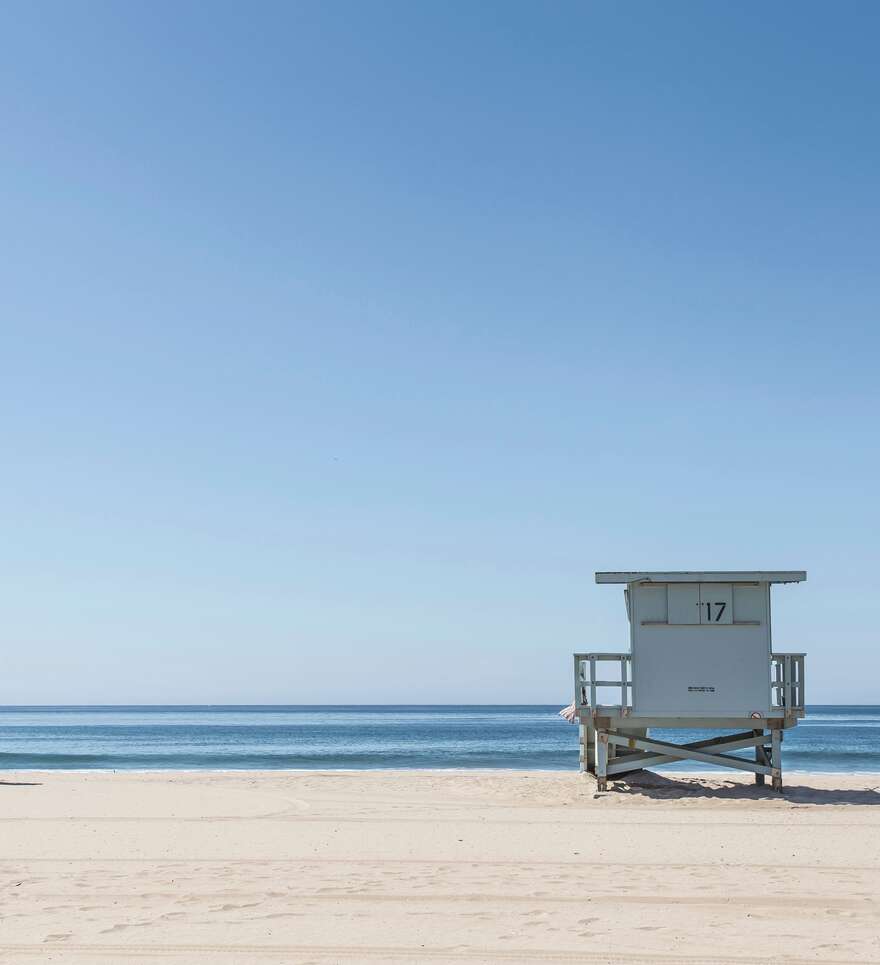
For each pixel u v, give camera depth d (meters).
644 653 21.64
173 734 85.75
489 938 9.43
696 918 10.18
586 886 11.80
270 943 9.28
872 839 15.86
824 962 8.62
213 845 15.55
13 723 131.38
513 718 144.38
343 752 54.25
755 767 22.12
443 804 21.45
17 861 13.98
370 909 10.63
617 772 23.89
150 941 9.34
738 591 21.50
